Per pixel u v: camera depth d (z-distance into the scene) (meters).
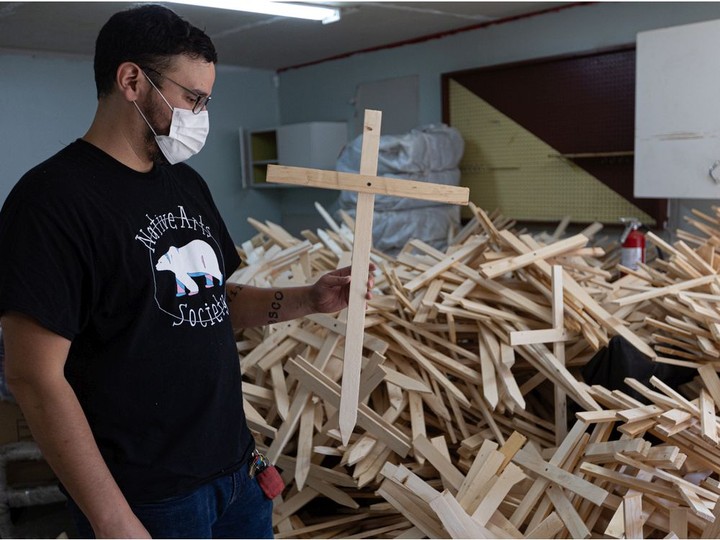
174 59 1.19
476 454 2.32
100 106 1.23
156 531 1.27
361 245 1.38
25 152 5.24
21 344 1.08
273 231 3.64
